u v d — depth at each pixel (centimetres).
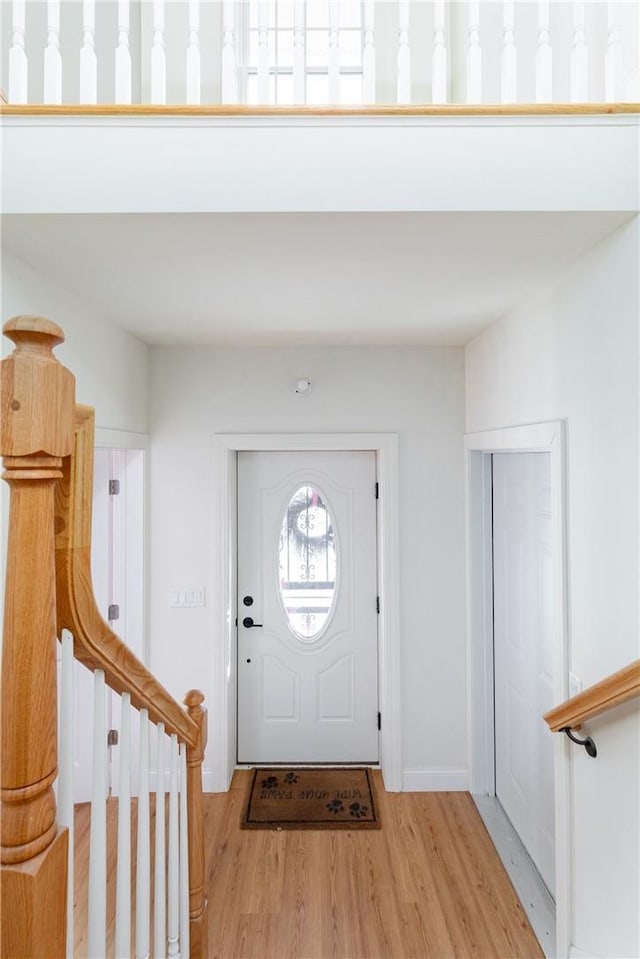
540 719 240
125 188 144
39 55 230
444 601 314
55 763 78
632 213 146
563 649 188
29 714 74
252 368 314
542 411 209
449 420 315
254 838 268
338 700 334
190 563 313
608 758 160
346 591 334
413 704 312
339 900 229
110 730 278
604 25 173
